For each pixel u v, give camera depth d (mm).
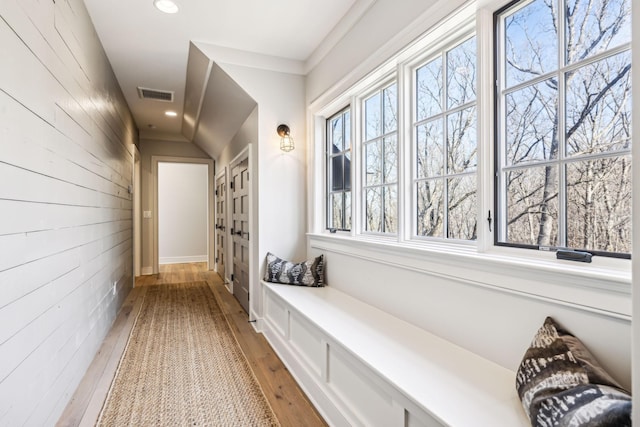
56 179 1601
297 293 2486
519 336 1225
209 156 6098
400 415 1181
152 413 1755
